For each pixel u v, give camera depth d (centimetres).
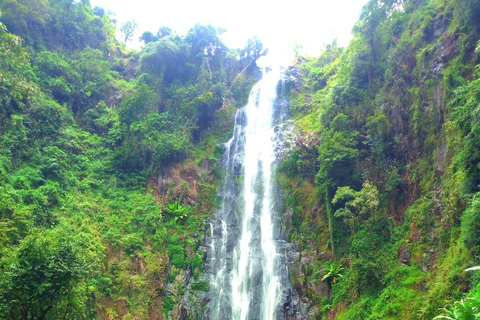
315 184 3050
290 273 2723
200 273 2781
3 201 2108
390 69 2705
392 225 2317
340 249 2520
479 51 1841
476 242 1596
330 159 2631
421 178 2284
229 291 2759
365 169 2564
